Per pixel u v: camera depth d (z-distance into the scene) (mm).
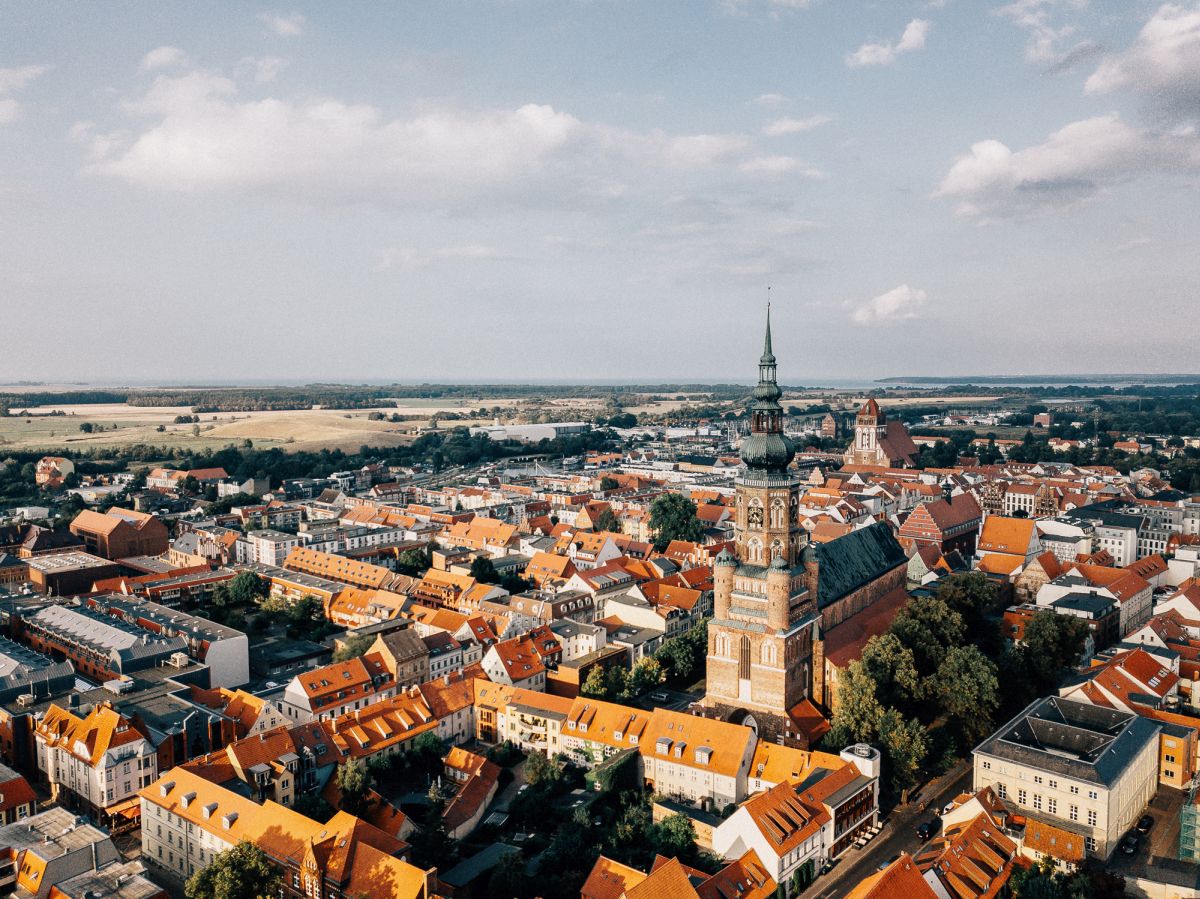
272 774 132250
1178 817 134375
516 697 161375
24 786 131625
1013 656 173500
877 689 149875
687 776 137250
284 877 110938
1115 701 151750
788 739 148875
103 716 141500
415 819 134000
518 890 110312
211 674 186000
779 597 149375
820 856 120000
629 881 104562
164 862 127562
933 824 131000
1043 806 128125
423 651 183625
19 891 103562
